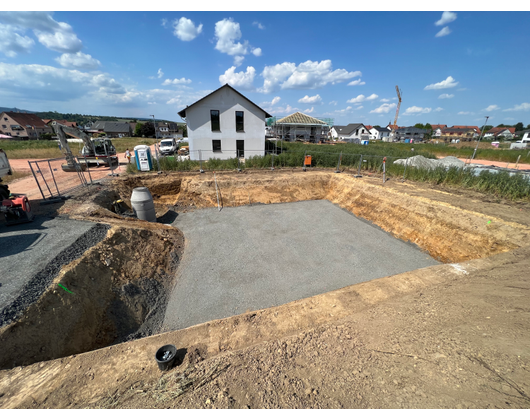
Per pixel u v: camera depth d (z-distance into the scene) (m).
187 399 3.34
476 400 2.71
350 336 4.53
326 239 11.34
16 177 17.06
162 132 90.88
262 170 20.22
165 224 12.33
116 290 6.71
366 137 75.56
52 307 5.04
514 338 3.58
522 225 8.53
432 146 41.69
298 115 44.84
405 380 3.24
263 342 4.60
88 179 15.90
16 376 3.84
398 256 10.01
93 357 4.32
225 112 24.20
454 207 10.61
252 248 10.48
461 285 5.97
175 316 6.94
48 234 7.85
